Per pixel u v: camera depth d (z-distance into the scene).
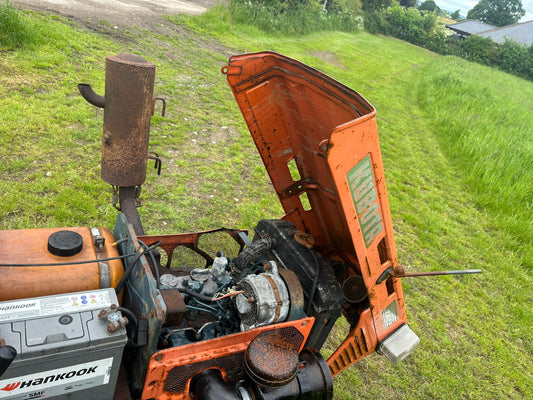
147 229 4.79
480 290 6.04
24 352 1.71
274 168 3.41
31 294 2.08
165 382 2.12
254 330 2.35
